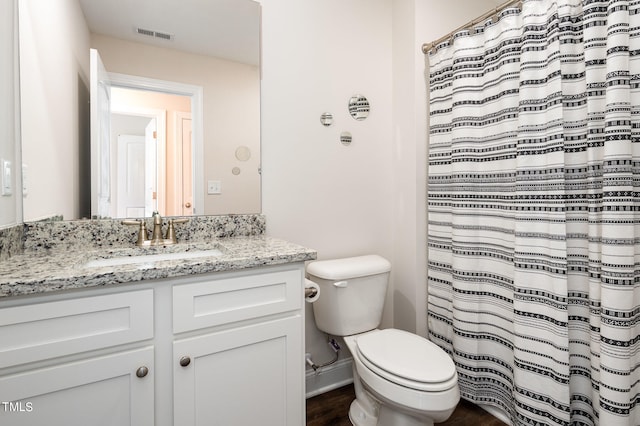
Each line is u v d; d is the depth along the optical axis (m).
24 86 1.15
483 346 1.62
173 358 0.96
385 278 1.73
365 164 1.98
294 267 1.18
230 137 1.59
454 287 1.67
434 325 1.84
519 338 1.38
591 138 1.21
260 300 1.11
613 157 1.12
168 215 1.47
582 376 1.28
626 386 1.10
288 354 1.17
